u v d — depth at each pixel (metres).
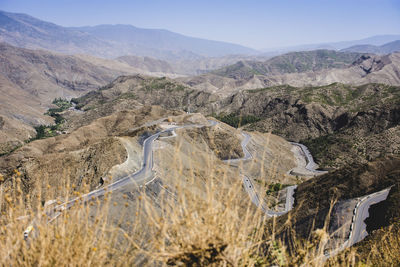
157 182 33.47
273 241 5.24
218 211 4.48
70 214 4.59
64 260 4.12
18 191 4.61
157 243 4.40
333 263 6.25
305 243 5.38
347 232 27.34
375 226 28.84
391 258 7.29
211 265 4.51
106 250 4.41
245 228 4.54
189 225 4.42
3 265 4.06
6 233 4.28
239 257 4.48
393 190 34.00
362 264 6.85
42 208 4.64
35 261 4.15
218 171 4.72
